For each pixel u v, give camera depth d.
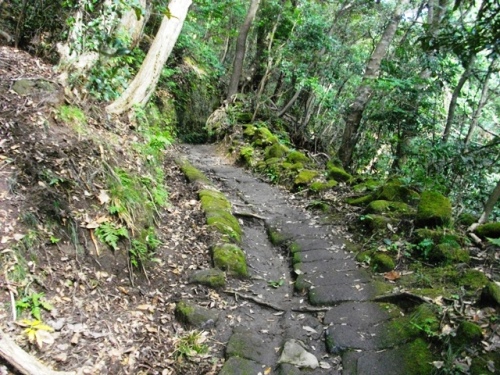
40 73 4.62
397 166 9.01
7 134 3.54
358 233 5.11
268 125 11.34
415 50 9.19
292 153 8.55
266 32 13.05
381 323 3.38
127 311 3.27
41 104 4.05
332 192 6.71
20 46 5.52
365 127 9.98
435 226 4.61
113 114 5.59
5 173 3.22
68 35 4.98
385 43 8.37
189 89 12.41
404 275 4.05
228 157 10.09
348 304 3.69
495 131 10.53
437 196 4.85
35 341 2.52
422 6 9.62
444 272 3.90
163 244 4.38
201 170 8.33
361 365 2.96
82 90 4.95
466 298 3.45
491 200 4.71
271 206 6.46
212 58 14.03
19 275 2.78
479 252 4.24
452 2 9.95
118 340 2.91
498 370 2.67
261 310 3.77
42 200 3.27
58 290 2.98
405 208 5.23
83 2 4.60
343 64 11.45
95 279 3.30
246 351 3.12
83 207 3.58
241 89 13.55
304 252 4.80
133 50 7.45
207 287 3.93
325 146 11.56
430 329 3.10
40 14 5.46
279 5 11.96
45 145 3.70
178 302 3.61
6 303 2.60
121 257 3.63
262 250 5.05
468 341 2.91
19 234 2.94
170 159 7.32
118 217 3.85
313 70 11.26
